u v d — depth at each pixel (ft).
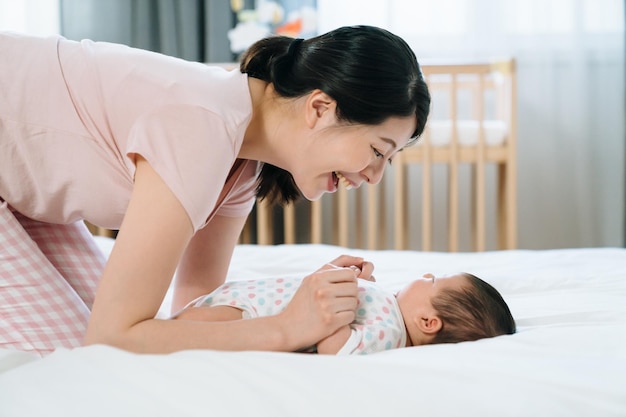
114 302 3.47
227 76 3.99
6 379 3.17
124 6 11.05
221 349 3.53
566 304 5.02
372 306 4.07
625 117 11.53
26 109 4.07
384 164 4.12
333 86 3.80
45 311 4.29
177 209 3.53
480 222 9.91
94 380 3.07
